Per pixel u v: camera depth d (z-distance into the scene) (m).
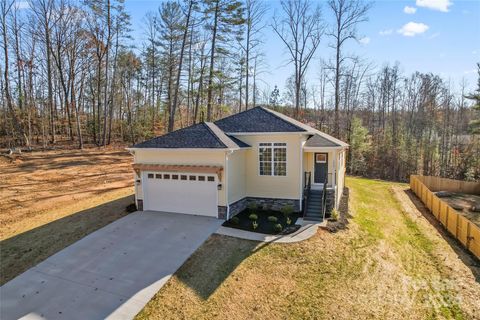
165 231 13.20
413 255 13.34
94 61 37.47
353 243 12.91
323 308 8.77
